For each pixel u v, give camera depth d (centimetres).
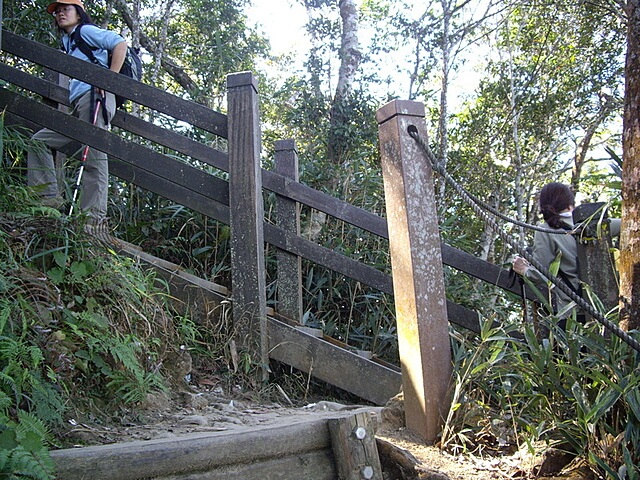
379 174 666
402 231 293
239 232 402
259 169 418
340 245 565
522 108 1211
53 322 273
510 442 271
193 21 1134
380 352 522
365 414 220
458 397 271
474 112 1296
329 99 999
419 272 286
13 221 304
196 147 418
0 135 332
